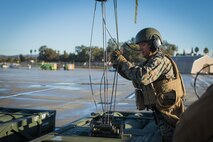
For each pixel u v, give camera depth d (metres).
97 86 24.19
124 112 4.78
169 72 2.84
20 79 31.48
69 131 3.19
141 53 3.07
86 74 48.06
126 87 24.70
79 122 3.62
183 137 1.23
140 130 3.37
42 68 74.81
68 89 21.38
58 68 82.06
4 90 19.77
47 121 4.70
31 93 18.23
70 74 47.38
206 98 1.21
